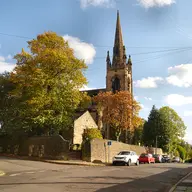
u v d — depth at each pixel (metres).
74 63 39.25
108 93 60.56
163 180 17.66
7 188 11.52
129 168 27.22
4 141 41.69
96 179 15.91
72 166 27.72
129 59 93.12
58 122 36.97
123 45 91.25
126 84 87.00
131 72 92.62
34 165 25.56
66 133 46.94
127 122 58.16
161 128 82.75
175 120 86.12
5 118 41.12
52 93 36.91
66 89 38.12
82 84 40.09
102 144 39.50
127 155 34.78
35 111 36.28
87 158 35.75
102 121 62.78
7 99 42.50
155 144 83.50
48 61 37.09
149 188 13.60
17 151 39.28
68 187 12.41
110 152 42.16
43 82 35.72
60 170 21.86
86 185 13.27
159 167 31.11
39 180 14.54
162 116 83.94
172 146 90.00
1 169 20.89
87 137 43.19
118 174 19.73
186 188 13.55
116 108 58.19
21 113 37.44
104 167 28.09
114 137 73.69
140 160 44.94
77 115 50.00
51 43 39.47
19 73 37.81
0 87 43.91
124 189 12.67
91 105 71.00
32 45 38.66
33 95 36.12
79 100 40.22
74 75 39.53
